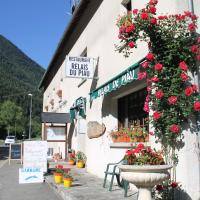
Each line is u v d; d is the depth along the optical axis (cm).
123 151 1085
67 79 2192
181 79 752
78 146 1814
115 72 1206
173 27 784
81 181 1214
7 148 5088
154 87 803
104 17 1359
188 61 775
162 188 763
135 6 1085
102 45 1363
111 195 942
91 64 1392
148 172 639
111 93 1231
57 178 1202
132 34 809
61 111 2398
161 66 757
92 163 1418
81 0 1526
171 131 764
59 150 2450
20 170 1319
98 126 1326
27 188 1192
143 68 863
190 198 736
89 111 1500
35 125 10631
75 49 1861
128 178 652
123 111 1218
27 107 11181
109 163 1109
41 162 1379
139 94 1097
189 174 744
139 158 682
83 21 1680
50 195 1052
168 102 764
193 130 760
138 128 998
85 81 1614
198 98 747
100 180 1232
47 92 3438
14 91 11506
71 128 2055
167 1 866
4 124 10012
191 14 770
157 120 788
